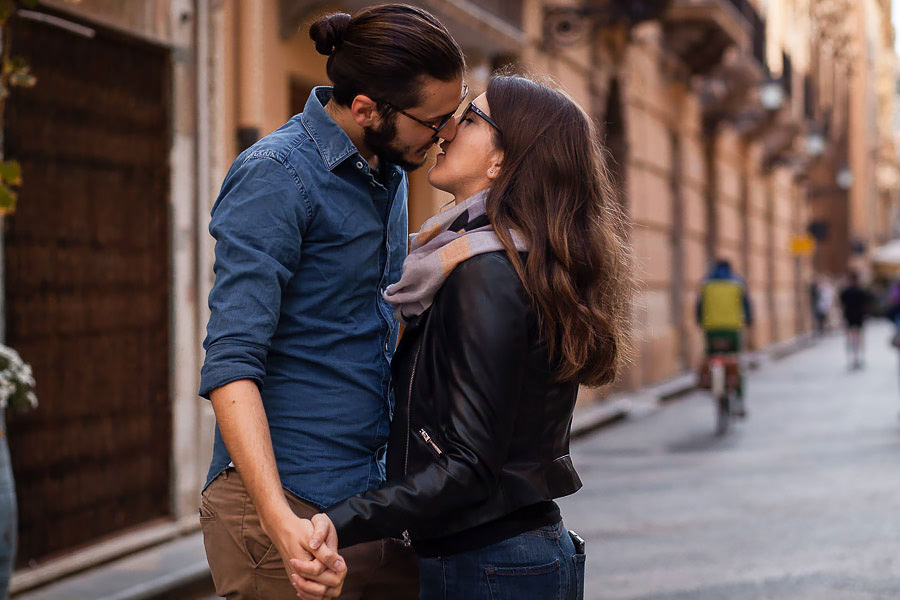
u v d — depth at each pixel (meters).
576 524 7.51
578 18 14.55
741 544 6.81
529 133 2.36
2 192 4.41
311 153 2.40
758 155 30.16
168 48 7.16
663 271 19.77
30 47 6.00
